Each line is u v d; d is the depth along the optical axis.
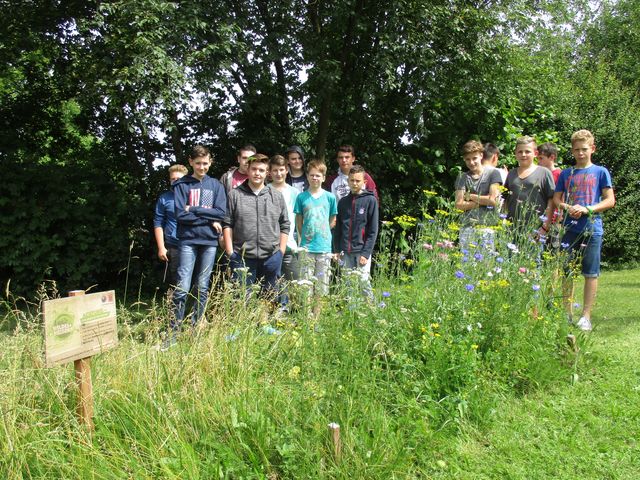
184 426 2.37
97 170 7.84
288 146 8.34
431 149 7.93
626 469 2.56
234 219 4.81
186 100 6.04
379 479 2.29
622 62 17.91
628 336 4.45
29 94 8.38
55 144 8.67
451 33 7.10
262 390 2.64
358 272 3.37
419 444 2.59
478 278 3.60
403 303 3.45
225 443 2.32
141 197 8.27
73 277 7.27
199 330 2.95
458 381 3.01
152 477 2.08
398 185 8.13
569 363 3.63
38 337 2.59
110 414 2.45
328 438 2.35
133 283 7.84
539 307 3.83
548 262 4.14
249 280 4.75
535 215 4.39
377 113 8.16
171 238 5.37
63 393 2.46
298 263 4.45
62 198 7.18
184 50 5.91
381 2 6.98
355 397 2.72
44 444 2.16
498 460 2.64
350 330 3.13
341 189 5.73
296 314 3.27
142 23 5.50
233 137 8.40
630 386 3.44
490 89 7.48
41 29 7.64
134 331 3.13
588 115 10.54
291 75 7.98
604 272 9.95
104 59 5.99
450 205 4.88
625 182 10.52
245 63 6.55
